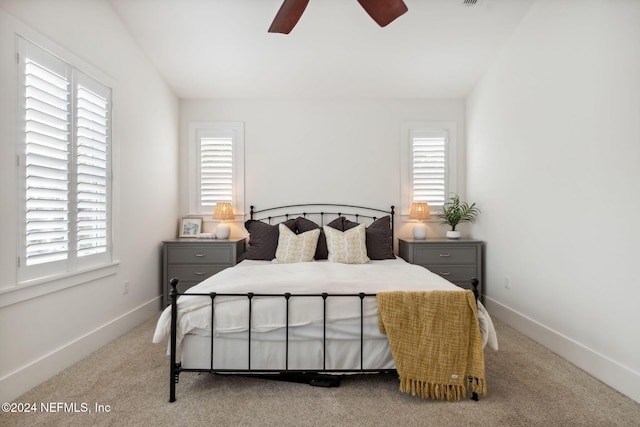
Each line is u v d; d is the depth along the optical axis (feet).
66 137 7.02
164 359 7.45
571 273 7.48
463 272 11.44
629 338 6.06
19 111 5.92
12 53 5.81
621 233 6.24
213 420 5.30
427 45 10.24
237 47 10.23
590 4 6.95
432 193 12.80
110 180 8.50
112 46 8.66
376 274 7.42
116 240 8.76
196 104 12.75
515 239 9.68
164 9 8.87
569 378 6.67
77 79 7.34
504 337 8.93
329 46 10.26
